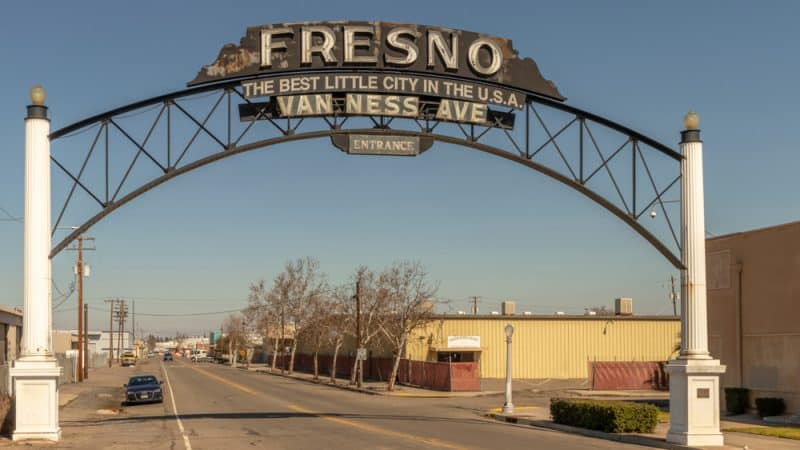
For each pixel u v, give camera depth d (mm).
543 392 50438
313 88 23031
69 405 39094
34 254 21156
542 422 27250
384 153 23250
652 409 23719
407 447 19922
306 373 92125
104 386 58156
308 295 87125
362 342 58250
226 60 22734
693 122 22766
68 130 21922
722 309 32938
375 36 23250
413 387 56906
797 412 28500
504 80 24016
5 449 19391
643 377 53312
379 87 23219
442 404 40094
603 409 23891
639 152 23781
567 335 62312
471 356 62188
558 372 61812
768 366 30141
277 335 97500
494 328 61875
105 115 22156
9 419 21703
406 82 23328
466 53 23812
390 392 50812
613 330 62750
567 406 26109
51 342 21391
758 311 30828
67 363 61875
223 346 166625
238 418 29672
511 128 24500
